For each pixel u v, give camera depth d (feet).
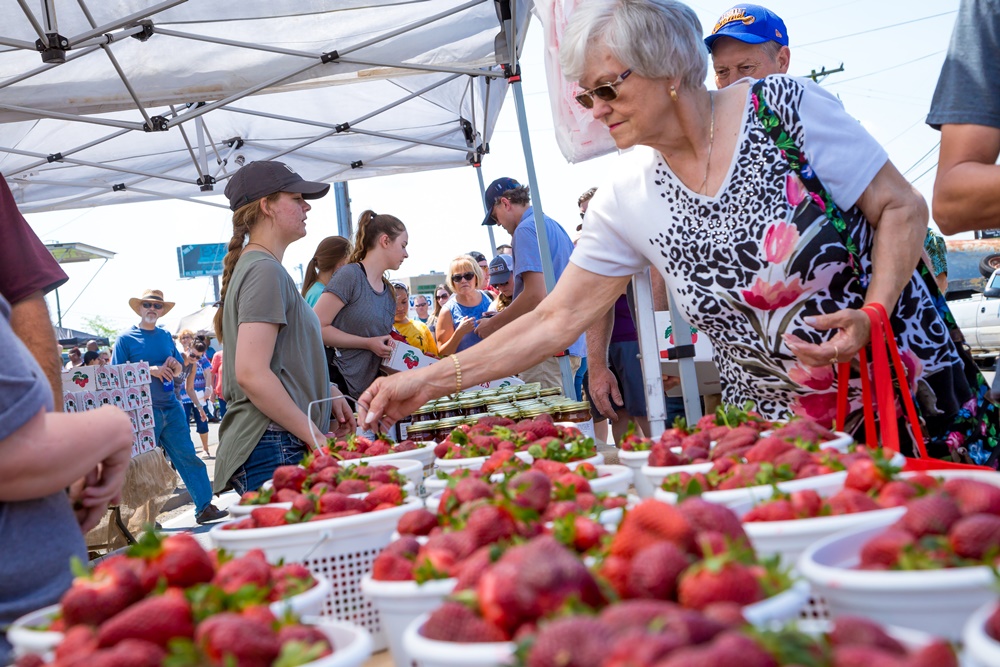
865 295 8.85
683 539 4.17
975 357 52.26
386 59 23.22
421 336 25.46
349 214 39.73
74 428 6.39
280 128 29.71
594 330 15.58
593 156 15.25
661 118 8.85
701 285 9.38
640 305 12.10
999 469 9.37
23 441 6.02
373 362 19.31
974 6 7.37
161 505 24.68
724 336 9.59
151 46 21.40
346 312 19.06
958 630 3.67
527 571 3.73
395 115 29.81
